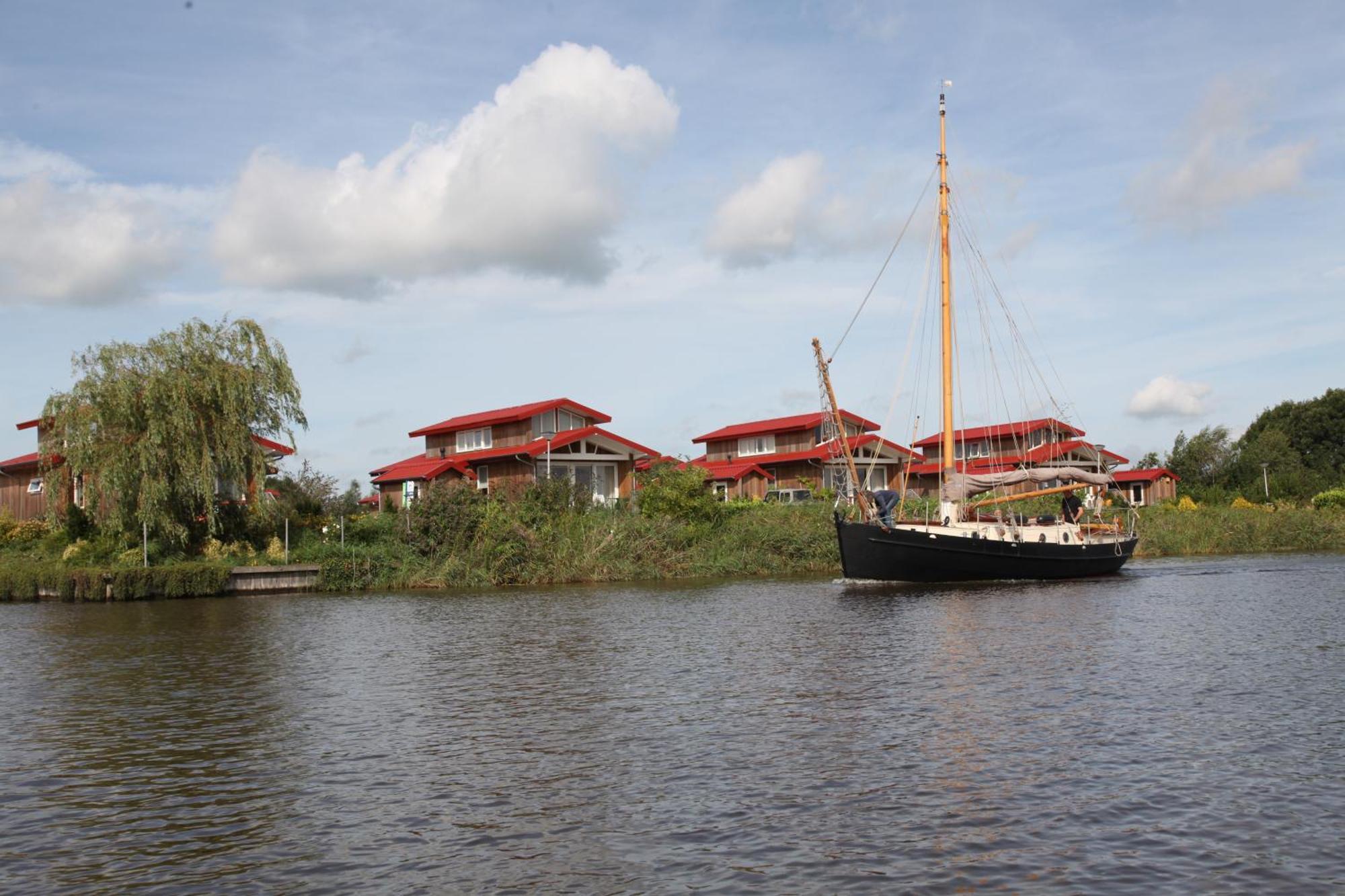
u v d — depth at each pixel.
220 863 9.70
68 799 11.77
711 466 79.94
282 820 10.91
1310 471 91.19
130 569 37.31
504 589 39.44
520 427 65.62
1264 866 9.09
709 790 11.56
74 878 9.41
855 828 10.24
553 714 15.75
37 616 32.28
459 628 26.88
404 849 9.98
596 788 11.75
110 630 27.62
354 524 44.34
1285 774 11.73
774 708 15.80
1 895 9.02
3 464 55.62
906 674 18.52
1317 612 27.05
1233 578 39.00
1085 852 9.50
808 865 9.32
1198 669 18.48
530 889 8.95
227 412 40.03
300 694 17.80
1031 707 15.42
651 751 13.30
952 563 37.19
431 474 62.31
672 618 28.25
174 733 14.99
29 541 45.97
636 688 17.66
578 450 63.31
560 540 44.28
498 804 11.29
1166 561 50.56
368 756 13.43
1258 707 15.18
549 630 26.05
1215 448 95.75
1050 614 27.55
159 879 9.36
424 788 11.92
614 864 9.46
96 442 39.31
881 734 13.93
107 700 17.53
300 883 9.20
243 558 40.88
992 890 8.71
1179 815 10.45
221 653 22.86
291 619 29.78
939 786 11.51
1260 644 21.39
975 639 22.88
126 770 12.97
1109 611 28.12
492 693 17.58
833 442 43.34
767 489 74.44
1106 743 13.20
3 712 16.69
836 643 22.75
